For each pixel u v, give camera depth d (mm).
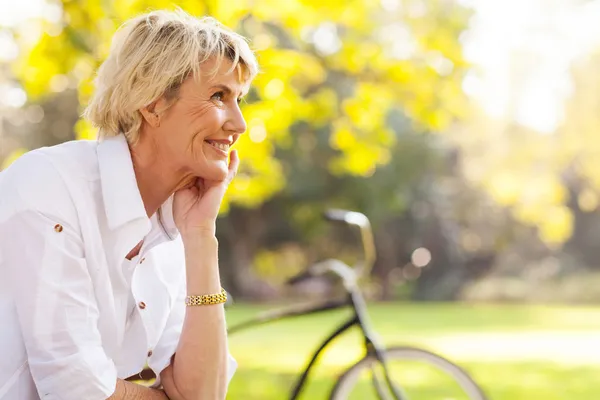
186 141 2322
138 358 2422
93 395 2197
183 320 2562
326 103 9383
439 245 36875
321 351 4840
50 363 2174
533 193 31484
